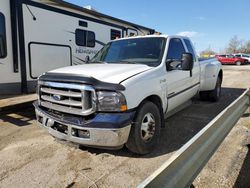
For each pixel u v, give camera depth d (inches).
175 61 171.8
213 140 97.9
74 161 137.0
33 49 229.1
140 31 394.6
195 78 217.8
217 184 112.8
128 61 172.2
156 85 147.8
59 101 134.3
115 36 336.8
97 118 122.1
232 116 129.5
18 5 212.7
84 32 284.0
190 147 76.9
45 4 235.6
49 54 245.1
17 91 219.3
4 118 199.3
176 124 200.7
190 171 76.6
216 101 286.2
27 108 183.2
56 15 248.1
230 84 462.3
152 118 144.5
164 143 160.9
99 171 126.5
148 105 140.1
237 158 136.9
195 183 113.5
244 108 161.8
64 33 259.0
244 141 158.9
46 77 141.3
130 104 126.0
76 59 277.1
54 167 130.6
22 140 165.9
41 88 146.6
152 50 173.3
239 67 1026.7
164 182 62.9
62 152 148.0
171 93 169.8
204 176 119.2
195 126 195.6
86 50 289.6
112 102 121.9
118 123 120.6
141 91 133.6
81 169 128.5
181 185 70.4
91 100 124.0
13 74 215.2
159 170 62.3
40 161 137.0
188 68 157.9
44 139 167.6
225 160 134.9
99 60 190.5
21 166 131.7
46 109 147.6
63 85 131.0
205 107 260.5
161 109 157.8
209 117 220.8
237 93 355.9
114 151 148.4
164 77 158.1
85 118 127.4
